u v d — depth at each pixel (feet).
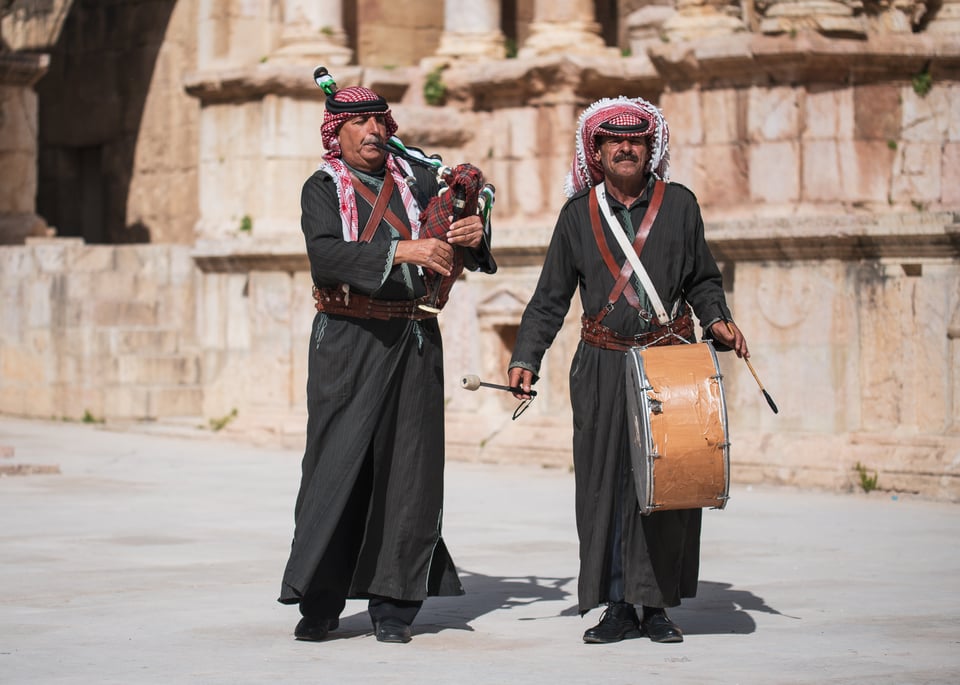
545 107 99.09
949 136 81.10
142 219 142.51
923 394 75.20
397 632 39.83
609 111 40.86
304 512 39.65
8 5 145.18
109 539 58.70
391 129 42.47
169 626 42.04
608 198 41.27
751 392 78.64
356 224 40.65
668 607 40.55
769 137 80.89
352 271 39.63
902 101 80.69
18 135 133.69
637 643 39.81
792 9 79.61
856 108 80.12
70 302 117.19
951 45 80.12
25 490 74.43
